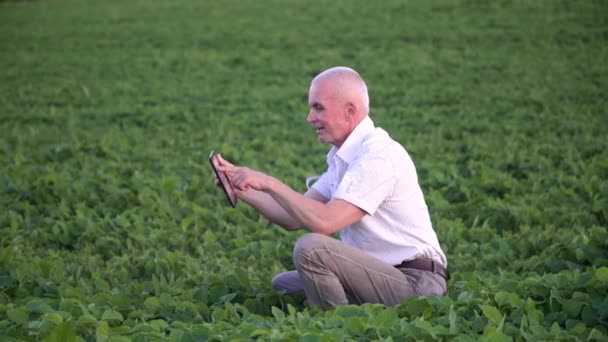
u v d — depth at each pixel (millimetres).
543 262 6781
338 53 23656
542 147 12094
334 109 5535
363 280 5359
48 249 7754
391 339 4363
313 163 12031
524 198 9383
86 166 11102
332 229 5305
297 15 30859
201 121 15844
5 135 14102
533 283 5438
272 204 5898
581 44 22469
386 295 5395
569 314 5047
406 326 4582
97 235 7949
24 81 20844
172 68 22641
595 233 7094
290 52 24281
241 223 8641
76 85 20312
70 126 15172
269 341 4465
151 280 6777
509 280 5566
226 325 4898
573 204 9008
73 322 4809
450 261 7199
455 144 13023
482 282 5914
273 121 15812
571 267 6543
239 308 5469
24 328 4906
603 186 9305
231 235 8250
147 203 8945
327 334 4383
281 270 6941
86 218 8203
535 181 10164
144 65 23031
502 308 5094
